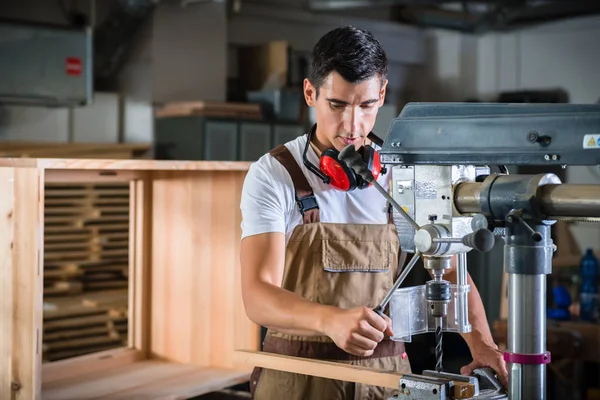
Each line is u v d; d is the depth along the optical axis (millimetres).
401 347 2277
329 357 2186
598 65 8445
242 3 7426
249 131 6406
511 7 8078
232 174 2979
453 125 1619
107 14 6426
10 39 5336
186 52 6820
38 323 2352
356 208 2207
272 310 1917
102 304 4551
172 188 3158
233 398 3176
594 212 1438
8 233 2400
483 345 2080
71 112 6430
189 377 2957
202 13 6895
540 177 1512
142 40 6656
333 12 8180
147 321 3252
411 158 1681
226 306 3043
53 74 5508
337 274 2193
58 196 5152
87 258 5047
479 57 9102
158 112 6488
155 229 3221
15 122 6109
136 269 3238
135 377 2963
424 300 1823
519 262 1500
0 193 2412
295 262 2199
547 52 8734
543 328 1514
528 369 1510
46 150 5980
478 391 1719
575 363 4566
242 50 7438
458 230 1658
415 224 1641
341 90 1981
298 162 2168
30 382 2359
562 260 5098
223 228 3023
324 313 1825
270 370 2227
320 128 2127
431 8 8547
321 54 2008
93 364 3061
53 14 6328
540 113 1517
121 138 6754
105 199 5270
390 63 8922
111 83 6848
